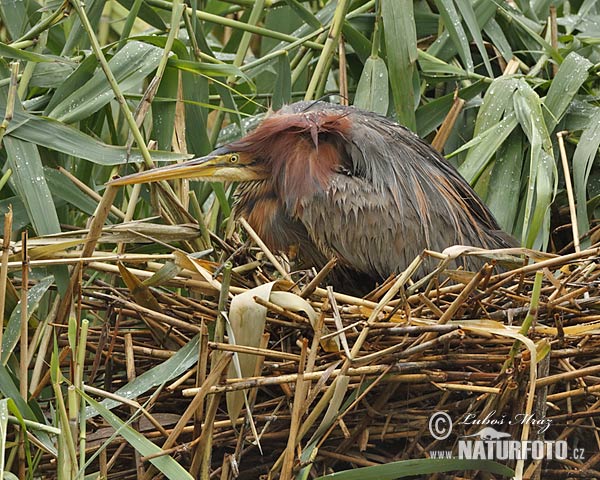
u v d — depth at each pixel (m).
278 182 9.96
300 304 8.21
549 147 10.69
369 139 10.06
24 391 8.79
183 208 9.94
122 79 10.51
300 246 10.18
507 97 11.29
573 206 10.43
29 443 8.63
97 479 8.36
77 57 11.05
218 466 9.06
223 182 10.70
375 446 9.02
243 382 8.00
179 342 9.27
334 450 8.95
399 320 8.47
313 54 12.03
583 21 12.62
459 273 8.58
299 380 7.98
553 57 11.83
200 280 9.15
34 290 9.34
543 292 8.94
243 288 9.16
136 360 9.43
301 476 8.11
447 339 7.98
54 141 10.00
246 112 12.52
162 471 8.02
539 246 10.97
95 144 10.08
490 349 8.52
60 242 9.11
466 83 12.30
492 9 12.11
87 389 8.28
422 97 12.27
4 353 9.03
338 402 8.05
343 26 11.79
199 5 11.96
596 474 8.74
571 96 11.23
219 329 8.27
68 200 10.29
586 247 10.77
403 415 8.73
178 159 10.22
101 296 9.07
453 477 8.79
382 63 11.62
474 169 11.05
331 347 8.36
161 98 10.78
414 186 10.09
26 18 11.20
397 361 8.20
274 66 12.49
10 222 8.44
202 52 11.45
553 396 8.52
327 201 9.74
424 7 12.61
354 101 11.58
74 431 8.00
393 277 8.90
